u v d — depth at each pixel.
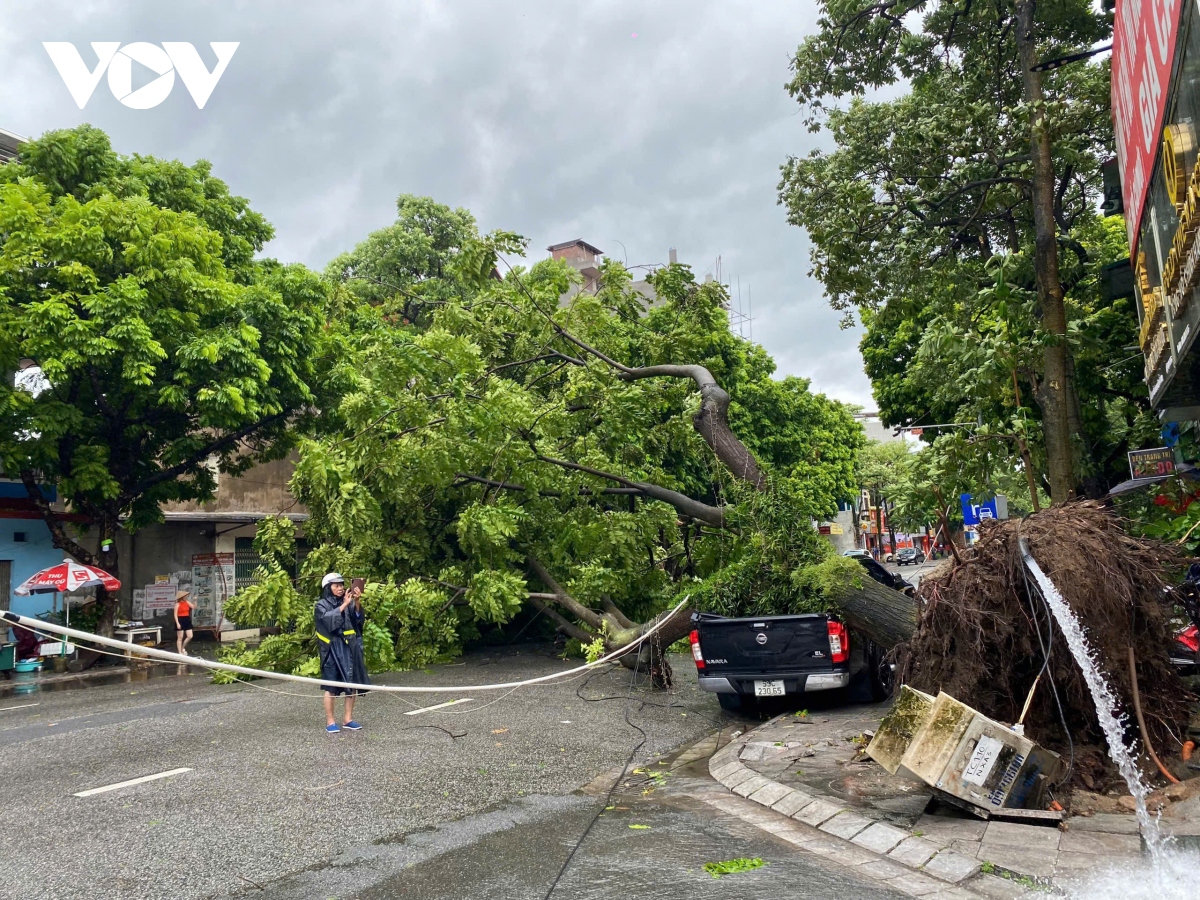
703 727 8.31
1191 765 5.21
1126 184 8.59
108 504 17.39
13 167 16.12
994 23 12.80
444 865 4.43
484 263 13.06
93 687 13.77
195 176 19.39
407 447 11.75
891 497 9.67
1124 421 15.18
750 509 9.59
